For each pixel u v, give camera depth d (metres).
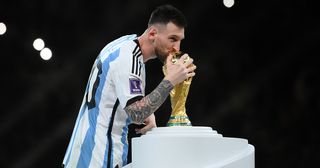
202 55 20.67
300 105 19.77
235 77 20.47
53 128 21.20
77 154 9.38
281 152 19.19
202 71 20.53
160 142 8.41
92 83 9.48
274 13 20.61
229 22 20.69
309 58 20.38
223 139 8.48
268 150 19.36
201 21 20.61
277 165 19.12
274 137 19.56
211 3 20.52
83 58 20.84
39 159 21.28
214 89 20.44
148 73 20.42
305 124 19.42
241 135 19.92
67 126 21.08
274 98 20.23
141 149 8.62
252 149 8.70
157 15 9.41
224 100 20.34
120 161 9.39
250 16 20.66
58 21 20.67
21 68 21.19
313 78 19.98
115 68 9.21
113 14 20.47
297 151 19.09
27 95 21.38
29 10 20.52
